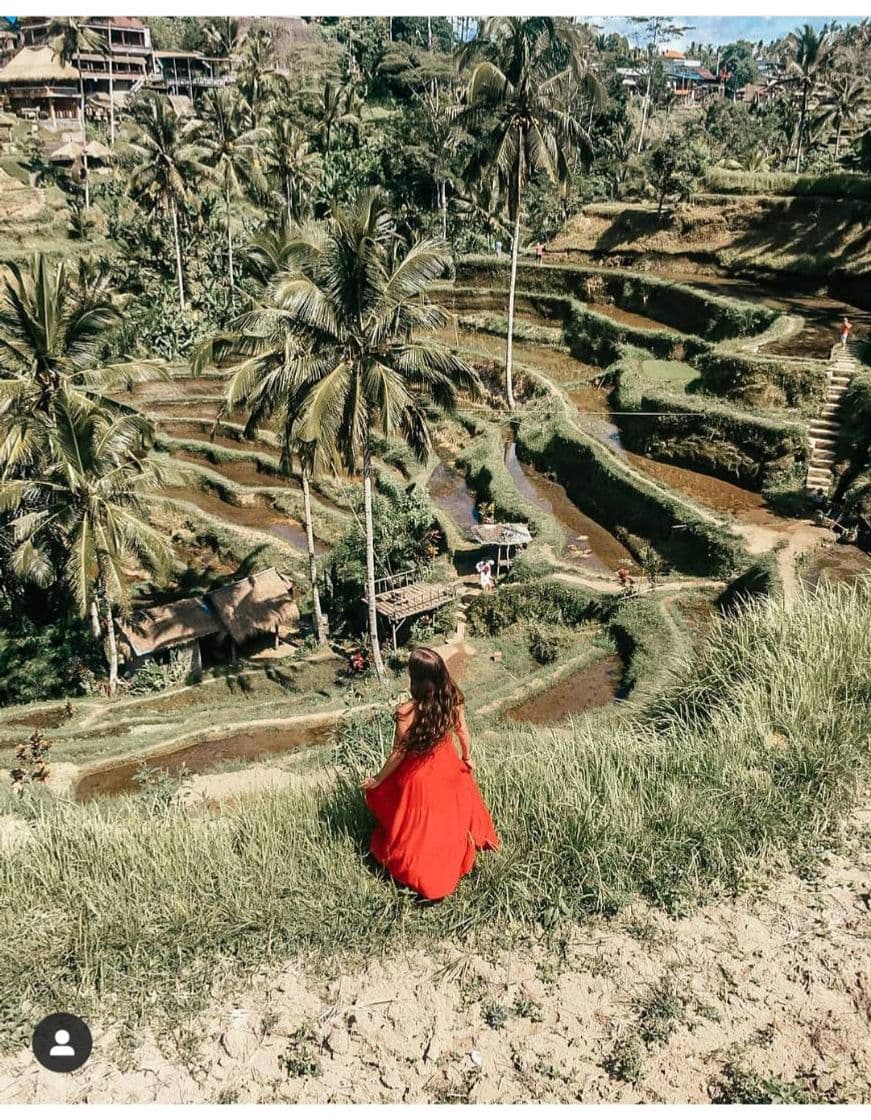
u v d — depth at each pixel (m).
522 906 5.61
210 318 58.06
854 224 47.81
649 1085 4.53
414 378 22.70
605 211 59.81
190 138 61.38
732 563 26.45
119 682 29.09
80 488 25.02
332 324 21.14
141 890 5.86
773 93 118.88
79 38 82.62
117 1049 4.91
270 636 32.09
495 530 31.77
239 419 48.66
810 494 29.59
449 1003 5.07
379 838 5.83
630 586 26.67
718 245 53.00
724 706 7.98
